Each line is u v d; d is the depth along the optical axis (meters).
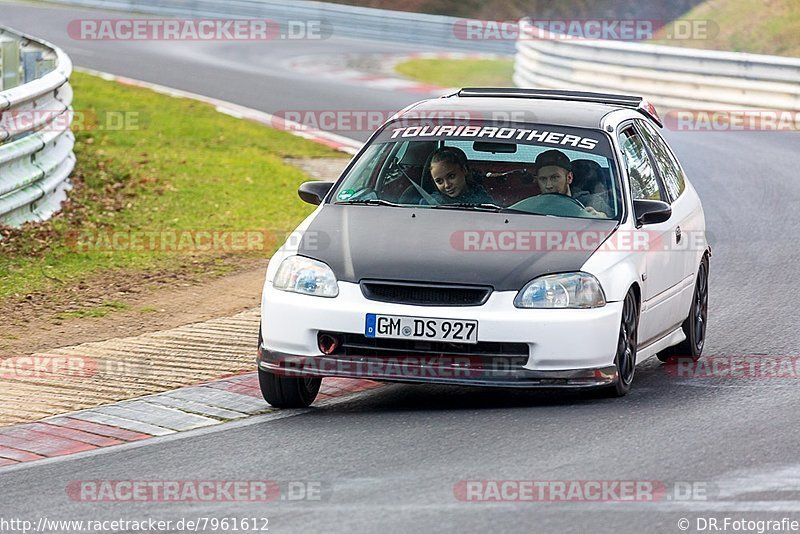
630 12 136.88
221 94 86.94
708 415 25.58
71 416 26.69
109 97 79.81
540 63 94.12
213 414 26.69
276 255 27.30
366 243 26.69
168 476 22.25
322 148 69.00
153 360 31.56
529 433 24.20
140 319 36.06
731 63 80.62
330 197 29.38
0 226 43.44
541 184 28.58
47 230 45.28
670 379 29.55
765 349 32.66
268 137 71.38
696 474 21.50
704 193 58.06
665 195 31.14
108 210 50.28
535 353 25.17
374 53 123.50
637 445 23.25
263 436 24.77
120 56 106.31
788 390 27.98
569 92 33.22
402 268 25.77
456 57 124.06
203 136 69.56
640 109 32.72
